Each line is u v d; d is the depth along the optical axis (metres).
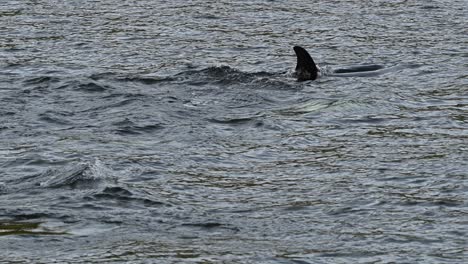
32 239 24.64
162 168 30.95
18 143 33.94
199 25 59.06
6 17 61.06
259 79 43.72
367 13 62.50
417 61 48.50
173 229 25.69
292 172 30.83
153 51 51.78
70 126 36.25
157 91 41.75
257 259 23.58
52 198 27.78
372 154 32.59
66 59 49.56
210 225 26.05
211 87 42.53
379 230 25.67
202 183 29.67
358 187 29.22
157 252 23.88
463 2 66.06
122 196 28.03
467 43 53.00
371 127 36.06
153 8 64.56
